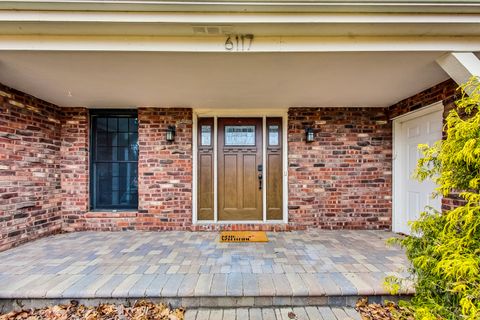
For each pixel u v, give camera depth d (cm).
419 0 186
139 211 412
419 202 366
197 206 436
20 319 204
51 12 191
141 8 189
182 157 417
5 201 319
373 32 211
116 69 261
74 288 221
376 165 418
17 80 295
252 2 186
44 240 357
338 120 419
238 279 238
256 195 438
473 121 159
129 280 236
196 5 187
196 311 216
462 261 146
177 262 277
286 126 426
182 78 288
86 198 416
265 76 281
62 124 414
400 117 388
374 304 221
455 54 219
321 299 221
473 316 135
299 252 308
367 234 387
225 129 443
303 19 195
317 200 416
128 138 434
